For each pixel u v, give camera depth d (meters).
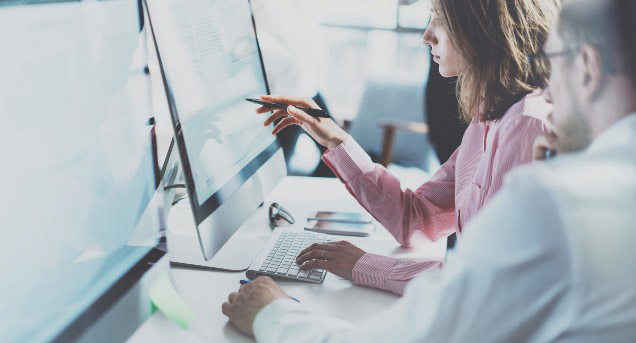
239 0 1.30
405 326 0.58
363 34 4.64
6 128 0.68
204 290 1.03
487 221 0.53
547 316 0.50
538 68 0.70
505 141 1.03
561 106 0.57
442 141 2.18
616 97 0.52
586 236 0.47
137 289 0.92
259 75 1.38
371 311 0.98
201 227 0.97
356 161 1.31
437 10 1.08
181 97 0.96
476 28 1.03
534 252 0.49
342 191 1.61
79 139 0.82
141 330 0.90
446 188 1.33
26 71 0.71
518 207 0.51
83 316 0.80
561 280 0.48
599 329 0.47
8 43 0.68
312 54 2.66
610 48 0.51
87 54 0.84
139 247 0.97
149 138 1.03
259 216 1.39
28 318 0.72
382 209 1.29
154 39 0.90
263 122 1.35
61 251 0.78
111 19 0.90
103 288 0.85
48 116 0.76
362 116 3.23
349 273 1.07
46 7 0.75
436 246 1.29
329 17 4.62
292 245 1.20
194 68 1.03
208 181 1.03
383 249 1.25
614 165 0.50
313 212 1.43
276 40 2.48
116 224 0.91
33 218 0.73
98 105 0.87
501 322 0.51
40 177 0.74
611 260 0.47
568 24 0.55
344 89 4.84
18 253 0.70
